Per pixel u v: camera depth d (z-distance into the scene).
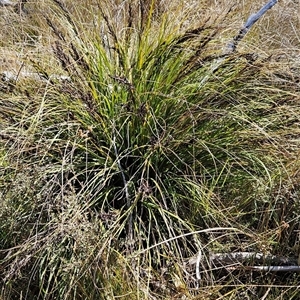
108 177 2.15
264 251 2.04
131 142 2.27
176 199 2.18
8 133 2.28
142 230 2.15
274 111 2.34
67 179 2.09
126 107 2.23
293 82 2.40
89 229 1.95
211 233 2.10
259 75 2.41
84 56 2.34
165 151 2.23
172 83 2.29
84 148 2.14
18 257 1.99
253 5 3.45
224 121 2.29
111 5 2.89
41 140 2.19
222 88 2.33
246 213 2.15
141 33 2.35
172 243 2.09
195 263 2.03
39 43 2.65
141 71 2.28
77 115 2.28
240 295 2.01
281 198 2.17
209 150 2.13
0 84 2.43
